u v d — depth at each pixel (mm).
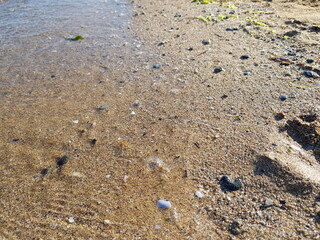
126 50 855
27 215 381
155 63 761
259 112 535
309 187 380
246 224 355
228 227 355
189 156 458
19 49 880
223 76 664
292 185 388
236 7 1142
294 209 364
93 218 375
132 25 1054
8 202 400
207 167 436
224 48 804
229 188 401
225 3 1200
